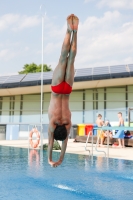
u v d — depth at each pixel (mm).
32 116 29328
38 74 28125
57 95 4695
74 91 29219
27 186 6090
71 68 4551
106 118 27938
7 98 30234
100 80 25359
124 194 5473
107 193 5562
